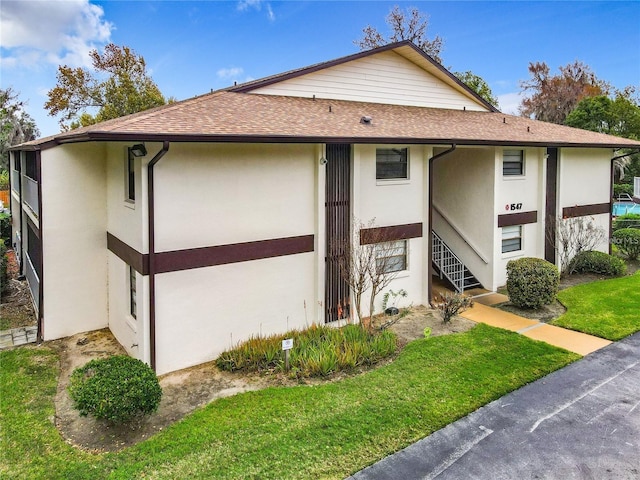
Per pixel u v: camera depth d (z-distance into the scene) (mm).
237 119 9500
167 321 8547
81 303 10695
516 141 12633
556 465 5793
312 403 7285
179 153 8391
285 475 5594
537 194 15047
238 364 8625
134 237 8609
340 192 10789
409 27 33250
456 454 6012
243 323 9531
